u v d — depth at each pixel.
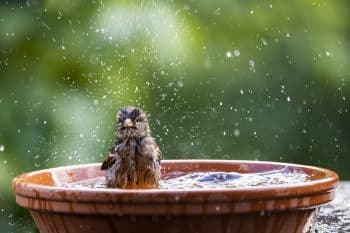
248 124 14.62
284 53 14.78
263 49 14.59
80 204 5.52
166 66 13.38
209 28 14.13
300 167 7.22
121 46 13.30
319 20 14.97
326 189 5.89
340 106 15.16
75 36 13.29
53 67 13.11
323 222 7.24
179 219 5.43
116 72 13.20
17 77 12.99
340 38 15.05
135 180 7.41
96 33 13.31
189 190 5.35
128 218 5.45
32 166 12.49
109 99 13.05
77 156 12.55
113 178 7.35
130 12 13.40
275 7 14.80
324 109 15.12
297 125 15.05
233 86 14.44
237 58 14.42
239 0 14.52
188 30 13.67
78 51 13.22
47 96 12.91
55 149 12.55
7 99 12.82
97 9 13.43
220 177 7.31
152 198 5.32
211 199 5.36
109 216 5.48
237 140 14.60
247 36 14.51
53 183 6.96
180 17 13.66
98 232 5.61
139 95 13.32
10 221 12.41
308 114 15.06
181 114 13.66
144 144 7.43
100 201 5.42
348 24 15.09
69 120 12.74
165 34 13.45
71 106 12.89
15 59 13.08
